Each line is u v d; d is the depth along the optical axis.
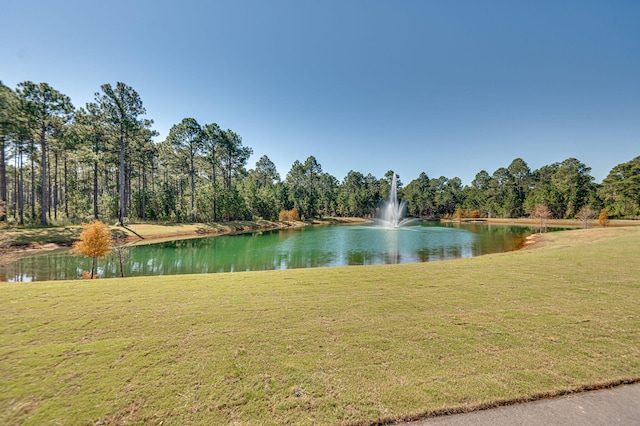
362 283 7.38
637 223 40.66
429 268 9.27
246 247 24.36
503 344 4.00
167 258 19.25
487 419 2.65
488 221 60.72
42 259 17.45
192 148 42.25
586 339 4.12
